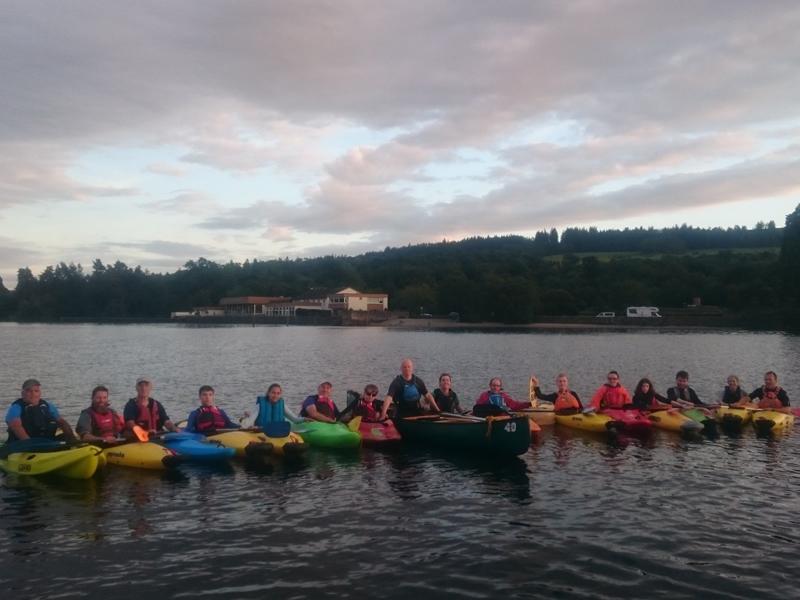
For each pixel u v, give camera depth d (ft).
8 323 485.56
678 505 34.73
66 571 26.35
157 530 30.86
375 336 256.32
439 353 155.94
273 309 453.99
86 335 270.05
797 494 36.76
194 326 401.70
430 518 32.71
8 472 40.19
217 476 39.96
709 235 572.10
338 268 528.22
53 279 526.98
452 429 47.21
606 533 30.63
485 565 27.12
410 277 489.26
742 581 25.66
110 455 42.09
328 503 35.01
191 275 536.42
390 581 25.67
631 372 110.63
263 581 25.58
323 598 24.25
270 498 35.78
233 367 119.34
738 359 136.15
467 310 369.50
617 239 646.74
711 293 348.59
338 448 47.57
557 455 45.85
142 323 476.54
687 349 167.63
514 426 44.24
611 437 51.96
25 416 40.78
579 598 24.32
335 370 113.60
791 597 24.35
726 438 51.57
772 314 295.69
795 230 291.38
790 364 123.85
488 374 106.22
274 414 49.21
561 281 397.19
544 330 305.94
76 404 74.49
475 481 39.29
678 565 27.09
